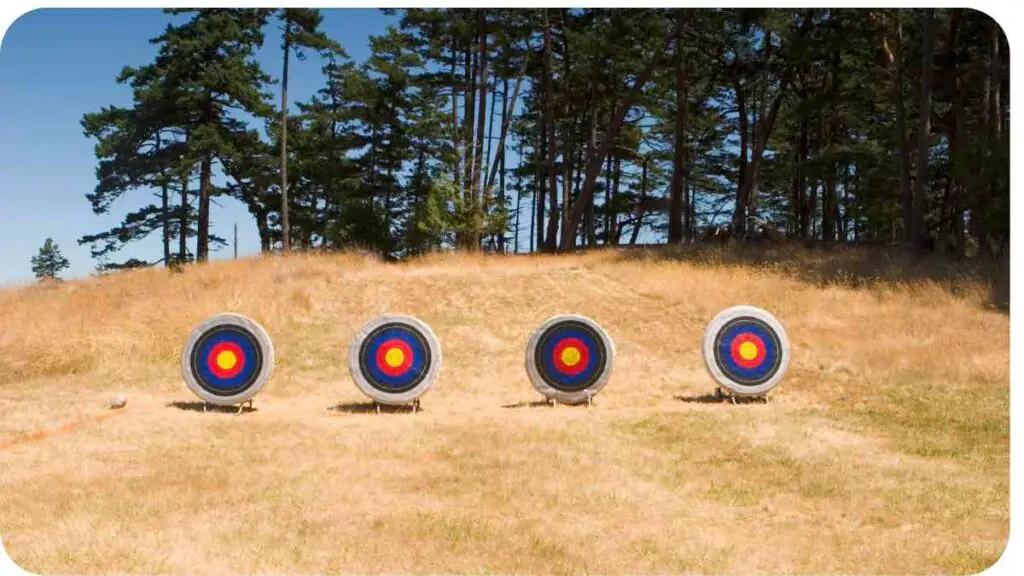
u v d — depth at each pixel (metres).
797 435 13.59
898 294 24.19
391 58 42.03
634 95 37.09
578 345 16.47
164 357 19.78
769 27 35.66
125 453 12.05
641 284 26.12
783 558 8.33
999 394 16.31
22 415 14.36
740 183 40.84
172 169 40.03
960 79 33.47
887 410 15.51
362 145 44.47
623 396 17.38
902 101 32.59
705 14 37.31
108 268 44.44
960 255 28.97
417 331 15.90
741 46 39.19
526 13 39.09
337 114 44.00
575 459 12.02
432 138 41.78
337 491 10.35
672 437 13.48
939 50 33.81
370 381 15.77
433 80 41.81
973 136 31.80
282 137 38.94
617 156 50.31
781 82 37.44
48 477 10.66
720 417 14.98
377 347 15.88
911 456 12.40
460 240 35.91
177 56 41.34
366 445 12.80
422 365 15.82
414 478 11.00
